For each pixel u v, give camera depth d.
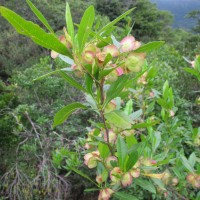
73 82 1.20
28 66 9.60
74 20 14.32
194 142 2.30
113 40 1.21
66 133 4.25
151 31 23.73
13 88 5.76
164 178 1.92
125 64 1.17
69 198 4.02
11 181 4.06
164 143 2.33
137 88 2.36
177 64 6.42
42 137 4.22
